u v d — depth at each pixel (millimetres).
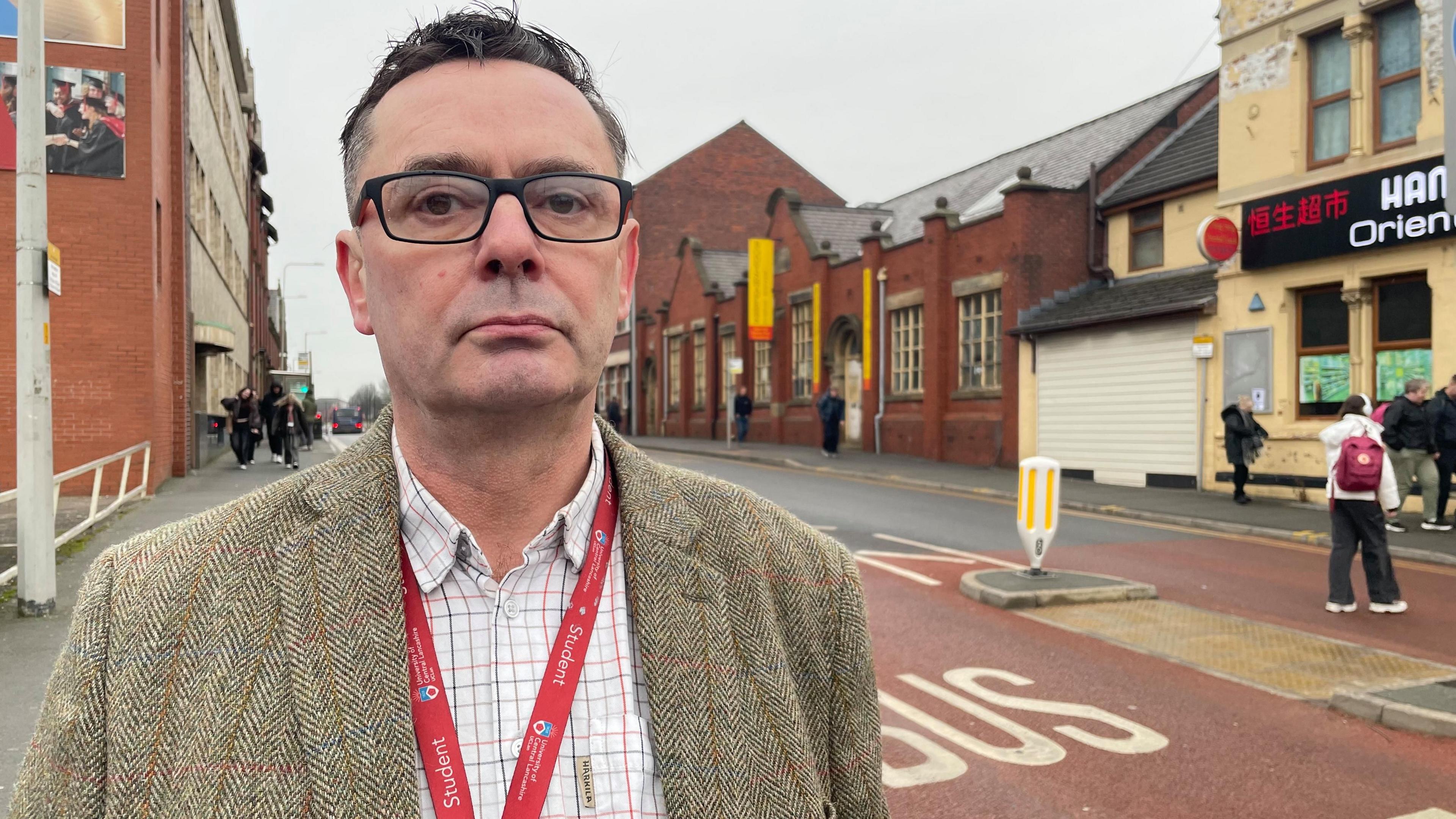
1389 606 7523
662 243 42719
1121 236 19531
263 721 938
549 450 1089
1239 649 6469
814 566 1191
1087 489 16781
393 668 980
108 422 12867
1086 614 7484
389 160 1085
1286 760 4527
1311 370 14750
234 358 28859
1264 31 15266
